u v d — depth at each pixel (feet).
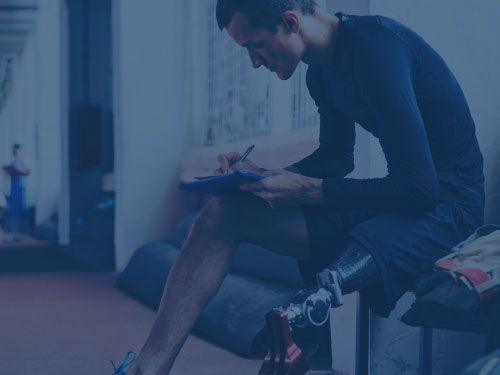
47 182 40.78
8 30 47.24
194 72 19.17
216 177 5.28
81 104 27.07
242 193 5.56
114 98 19.80
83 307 13.41
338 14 5.65
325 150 6.77
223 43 17.25
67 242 29.99
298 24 5.37
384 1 7.85
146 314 12.59
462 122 5.62
